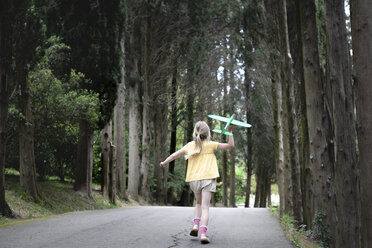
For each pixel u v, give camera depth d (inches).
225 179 1526.8
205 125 238.7
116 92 606.5
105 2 585.6
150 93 1074.1
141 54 1032.2
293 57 526.0
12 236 240.4
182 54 1072.2
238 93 1317.7
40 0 450.9
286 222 371.6
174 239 244.1
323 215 362.9
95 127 582.2
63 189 588.7
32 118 470.0
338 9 285.1
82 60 565.9
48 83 493.7
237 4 835.4
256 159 1528.1
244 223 362.6
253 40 641.6
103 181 687.1
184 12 1000.2
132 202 887.1
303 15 376.5
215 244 230.1
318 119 370.0
